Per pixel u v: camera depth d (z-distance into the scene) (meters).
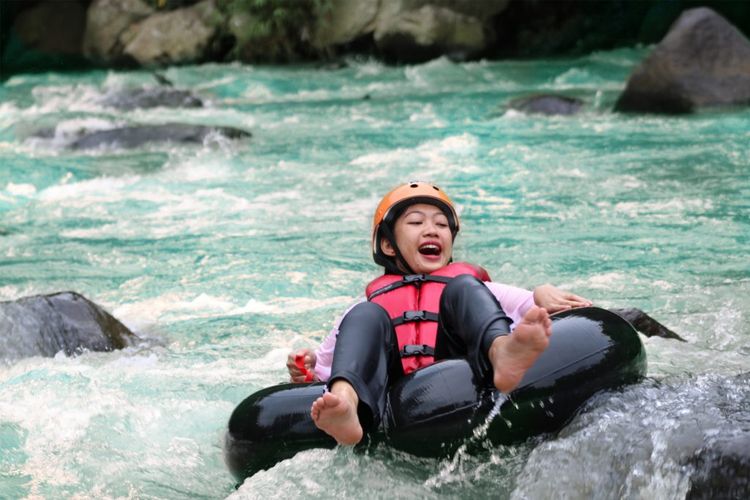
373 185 18.83
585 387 7.00
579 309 7.55
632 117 25.48
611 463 6.45
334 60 42.66
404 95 32.78
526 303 7.94
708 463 6.00
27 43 46.75
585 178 18.38
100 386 9.04
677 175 18.25
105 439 7.91
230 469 7.27
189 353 10.34
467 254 13.57
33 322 10.52
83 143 24.17
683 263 12.77
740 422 6.37
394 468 6.95
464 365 7.05
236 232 15.70
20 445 7.81
